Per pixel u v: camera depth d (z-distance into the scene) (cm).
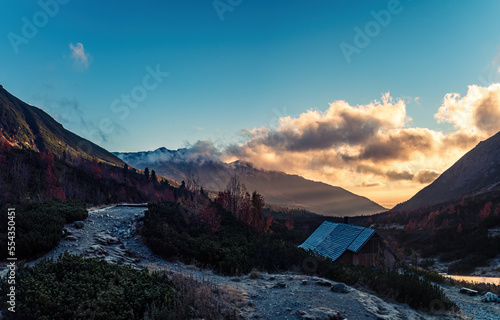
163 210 2561
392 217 13338
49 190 4994
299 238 4747
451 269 4278
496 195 10056
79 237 1711
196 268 1581
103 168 10881
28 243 1399
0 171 4894
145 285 950
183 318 799
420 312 1252
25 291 786
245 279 1416
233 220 3362
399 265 2902
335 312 961
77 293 819
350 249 2825
